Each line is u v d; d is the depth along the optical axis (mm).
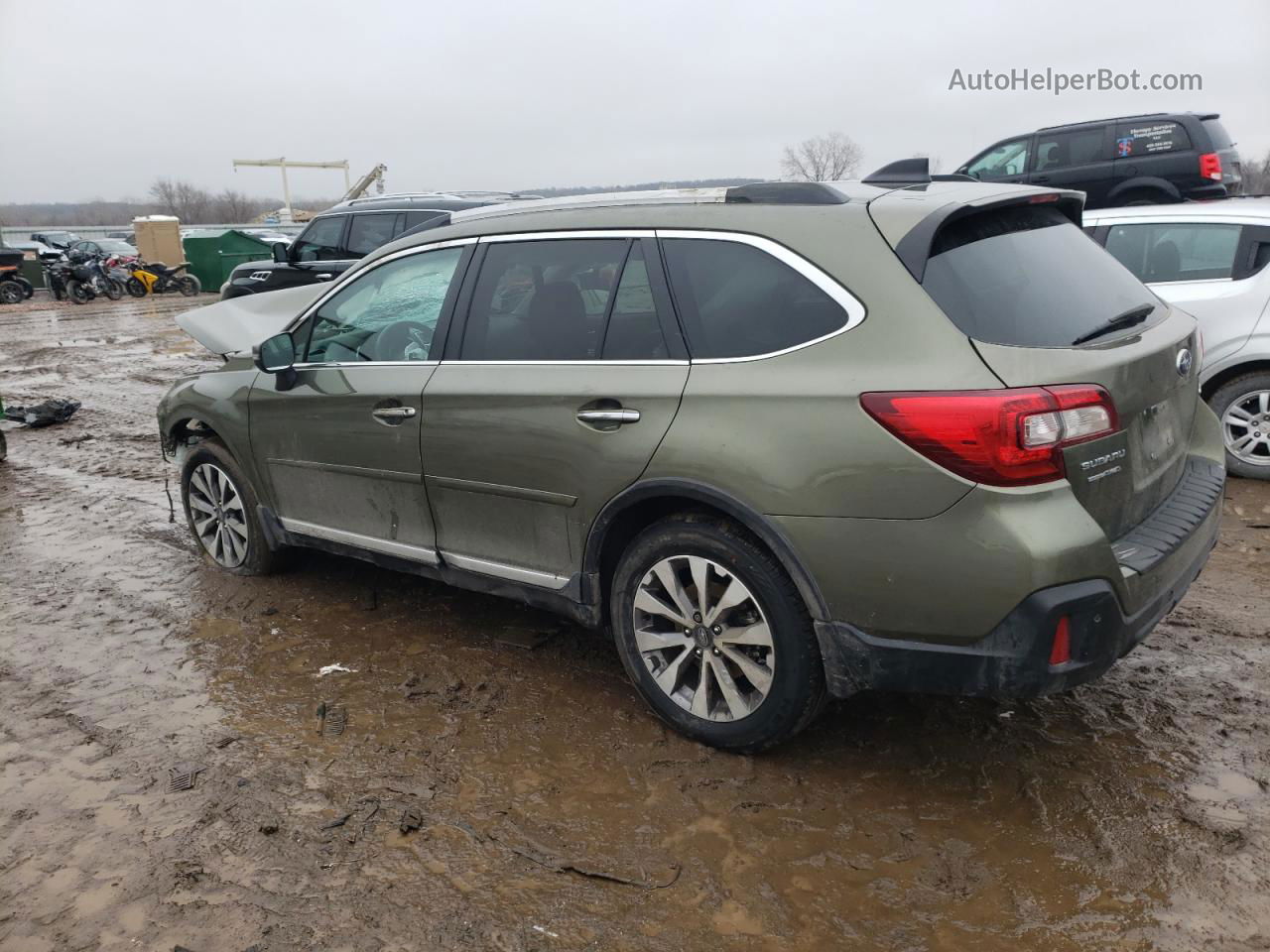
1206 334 6020
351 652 4102
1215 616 4129
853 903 2516
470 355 3637
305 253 11891
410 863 2723
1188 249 6191
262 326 5809
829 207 2953
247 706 3658
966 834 2768
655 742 3309
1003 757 3135
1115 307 3061
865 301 2752
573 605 3479
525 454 3400
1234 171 11969
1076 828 2768
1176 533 2887
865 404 2670
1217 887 2510
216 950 2414
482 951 2393
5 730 3518
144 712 3633
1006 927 2412
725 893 2568
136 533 5828
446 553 3836
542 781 3102
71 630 4410
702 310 3061
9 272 25406
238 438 4629
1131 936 2359
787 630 2920
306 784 3121
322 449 4188
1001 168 13008
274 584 4875
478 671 3885
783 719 3004
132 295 26844
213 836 2863
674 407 3023
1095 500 2680
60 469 7617
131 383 12227
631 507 3199
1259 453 6000
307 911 2543
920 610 2680
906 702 3494
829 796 2967
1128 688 3535
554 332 3406
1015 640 2576
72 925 2516
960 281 2730
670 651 3275
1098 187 12164
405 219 11133
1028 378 2547
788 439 2793
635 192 3494
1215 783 2947
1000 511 2533
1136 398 2799
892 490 2646
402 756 3279
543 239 3510
